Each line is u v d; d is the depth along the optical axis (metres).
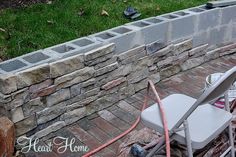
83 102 3.37
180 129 2.08
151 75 3.96
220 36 4.59
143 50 3.76
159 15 4.20
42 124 3.12
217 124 2.23
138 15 4.25
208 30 4.40
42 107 3.07
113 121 3.42
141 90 3.89
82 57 3.20
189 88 3.99
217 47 4.62
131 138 2.74
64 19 4.01
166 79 4.14
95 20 4.06
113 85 3.57
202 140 2.08
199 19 4.23
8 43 3.54
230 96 2.73
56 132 3.25
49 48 3.29
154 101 3.70
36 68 2.91
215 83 1.84
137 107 3.63
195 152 2.43
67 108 3.26
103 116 3.49
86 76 3.29
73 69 3.17
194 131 2.16
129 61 3.65
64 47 3.36
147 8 4.50
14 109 2.88
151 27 3.76
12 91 2.82
